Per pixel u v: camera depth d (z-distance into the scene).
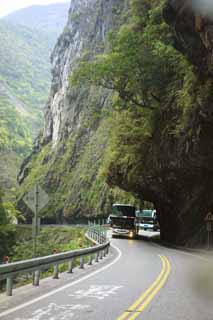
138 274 18.44
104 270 19.97
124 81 38.09
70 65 139.75
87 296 12.88
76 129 126.69
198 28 18.19
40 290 13.80
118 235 50.47
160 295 13.18
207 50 20.23
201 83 24.28
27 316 10.03
